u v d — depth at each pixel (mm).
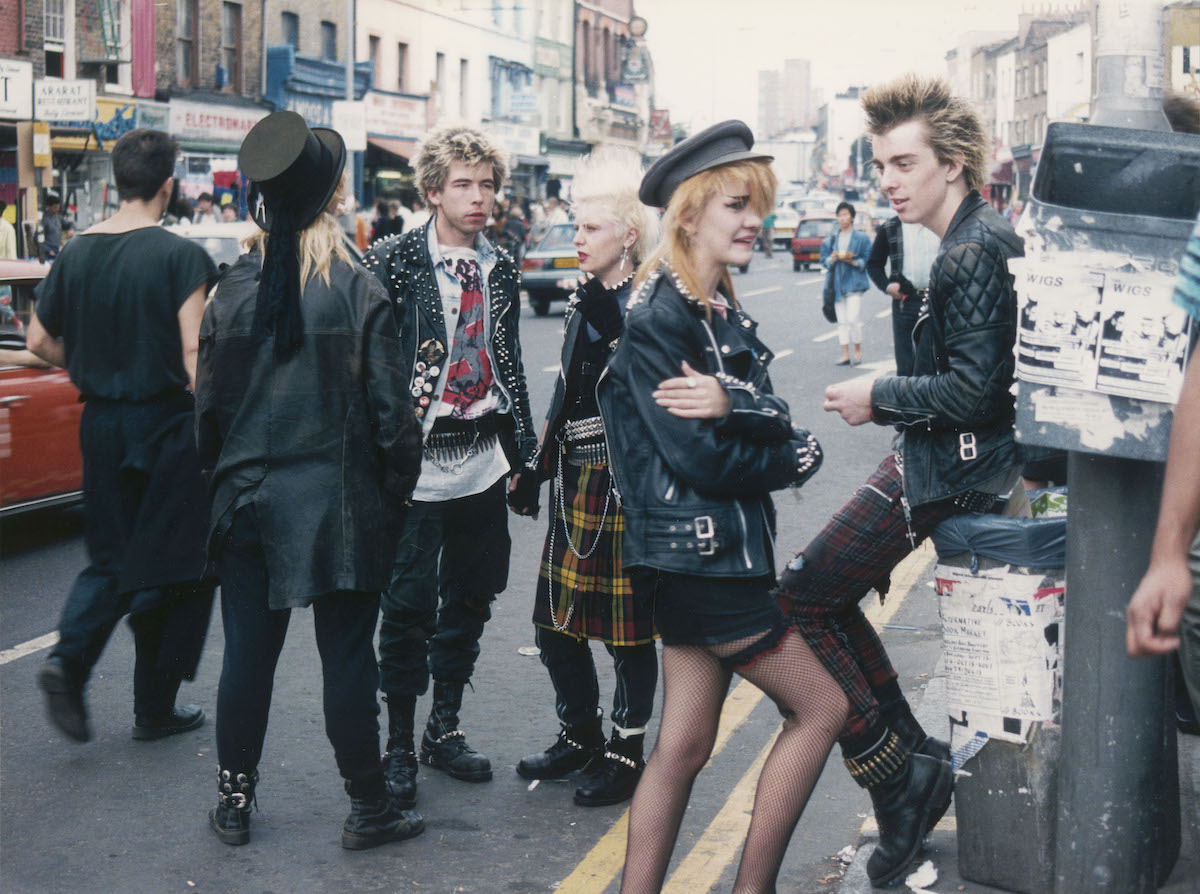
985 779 3396
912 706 4844
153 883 3703
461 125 4203
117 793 4305
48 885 3691
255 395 3703
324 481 3697
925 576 6941
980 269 3268
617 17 63156
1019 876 3391
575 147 56719
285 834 4012
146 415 4410
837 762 4492
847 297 15711
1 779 4414
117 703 5133
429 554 4148
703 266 3078
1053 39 53938
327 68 35406
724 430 2930
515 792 4324
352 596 3809
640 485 3031
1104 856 3062
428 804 4227
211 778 4434
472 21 46312
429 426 4148
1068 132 2943
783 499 8664
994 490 3385
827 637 3570
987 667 3354
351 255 3816
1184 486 2418
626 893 3096
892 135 3488
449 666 4438
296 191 3678
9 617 6301
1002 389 3281
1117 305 2727
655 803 3102
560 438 4129
